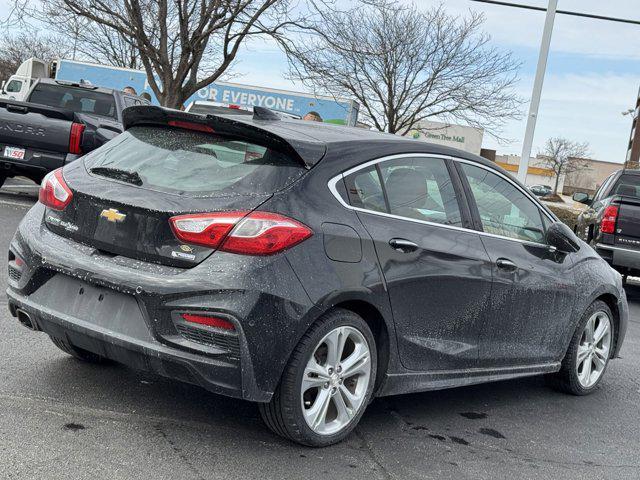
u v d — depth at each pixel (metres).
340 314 3.76
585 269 5.48
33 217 4.12
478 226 4.63
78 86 13.34
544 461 4.16
